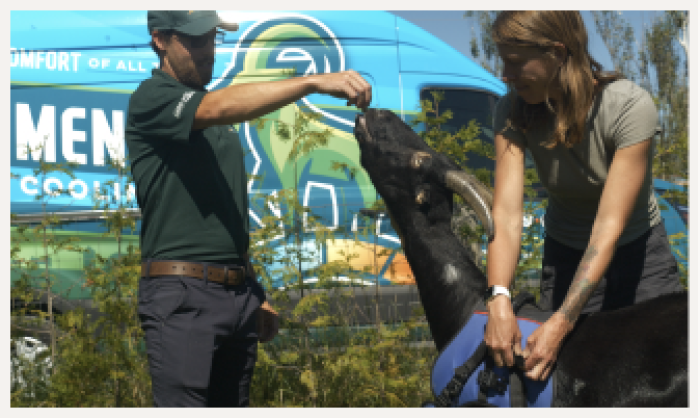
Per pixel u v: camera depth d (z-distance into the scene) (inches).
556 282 92.4
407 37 210.2
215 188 86.6
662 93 453.4
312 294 145.6
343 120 201.0
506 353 66.4
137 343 147.1
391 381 137.3
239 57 200.4
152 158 85.3
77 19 194.4
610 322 69.1
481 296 76.8
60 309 182.2
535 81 72.2
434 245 79.8
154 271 85.0
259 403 145.3
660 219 88.1
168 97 81.0
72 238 161.3
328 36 204.7
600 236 69.3
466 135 150.8
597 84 75.2
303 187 197.9
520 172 79.3
